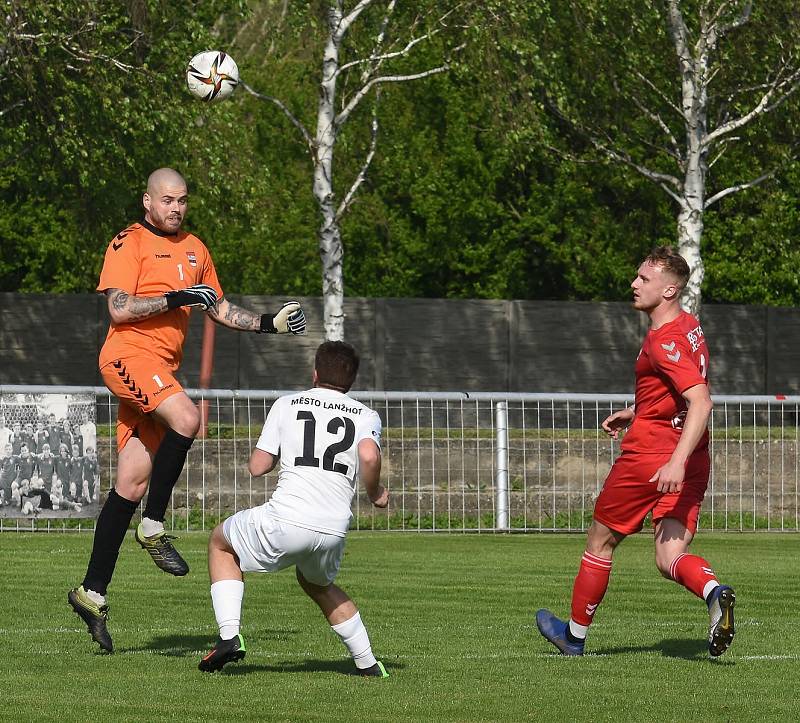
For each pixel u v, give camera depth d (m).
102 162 84.25
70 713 18.59
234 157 83.81
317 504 20.42
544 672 22.58
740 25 86.44
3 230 109.62
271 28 86.25
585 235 108.62
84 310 88.88
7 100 82.44
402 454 54.16
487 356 93.06
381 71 91.62
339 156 99.75
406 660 23.83
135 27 80.44
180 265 24.72
